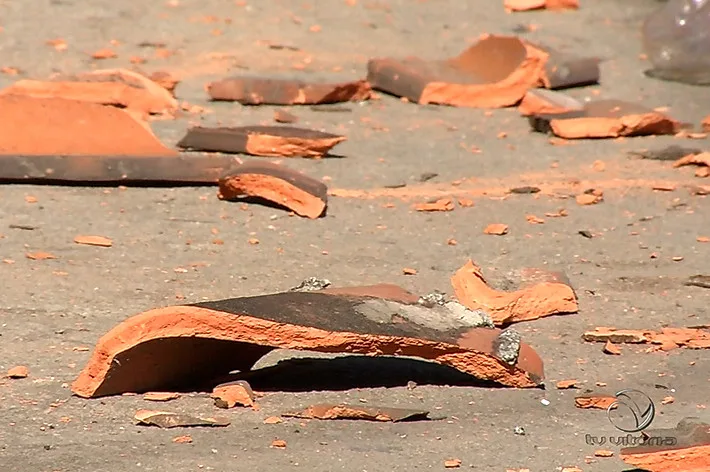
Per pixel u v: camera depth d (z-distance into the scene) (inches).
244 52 856.3
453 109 756.6
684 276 478.6
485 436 327.6
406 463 307.6
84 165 558.3
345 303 352.8
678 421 340.8
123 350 337.7
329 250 493.0
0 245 473.7
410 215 547.5
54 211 521.3
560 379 372.8
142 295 430.0
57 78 690.2
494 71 791.7
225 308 335.9
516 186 599.5
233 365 367.6
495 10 1015.0
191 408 338.0
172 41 866.8
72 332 392.5
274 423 330.0
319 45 884.6
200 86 770.2
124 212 526.6
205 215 529.0
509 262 487.2
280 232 512.7
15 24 872.9
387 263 479.8
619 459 314.7
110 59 815.1
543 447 321.4
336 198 566.3
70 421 327.0
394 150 659.4
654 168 641.0
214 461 304.5
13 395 342.3
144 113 690.8
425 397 353.4
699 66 837.2
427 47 900.0
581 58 815.7
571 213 558.9
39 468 298.8
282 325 335.3
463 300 425.4
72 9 919.0
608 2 1054.4
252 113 716.7
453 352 352.2
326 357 382.3
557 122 697.6
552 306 430.9
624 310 439.2
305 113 725.3
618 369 384.5
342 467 303.6
